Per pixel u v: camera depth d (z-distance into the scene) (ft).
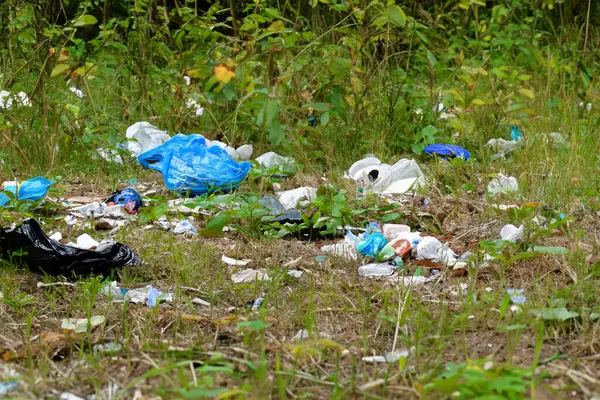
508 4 85.15
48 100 54.49
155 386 23.80
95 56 65.72
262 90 47.19
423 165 51.16
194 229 39.55
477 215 42.45
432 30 69.87
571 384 23.43
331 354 26.00
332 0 55.88
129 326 28.40
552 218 40.98
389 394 23.07
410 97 58.44
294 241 38.14
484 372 21.67
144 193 46.62
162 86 59.36
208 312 30.01
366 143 54.24
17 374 24.52
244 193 44.47
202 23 58.59
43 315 29.43
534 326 26.89
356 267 34.83
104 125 54.90
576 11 91.25
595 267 31.78
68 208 42.86
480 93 61.46
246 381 23.67
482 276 32.99
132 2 73.31
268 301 30.68
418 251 35.78
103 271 33.30
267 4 66.08
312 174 50.62
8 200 40.91
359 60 55.98
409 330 27.53
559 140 55.06
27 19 55.93
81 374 24.64
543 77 70.90
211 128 55.72
